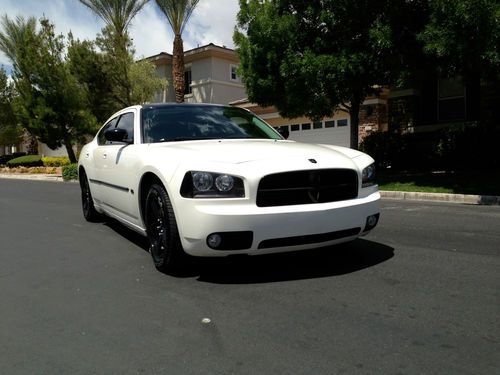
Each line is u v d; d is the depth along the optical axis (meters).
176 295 3.61
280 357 2.58
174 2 20.78
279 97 13.28
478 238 5.49
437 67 10.49
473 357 2.54
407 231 5.93
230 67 27.41
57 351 2.76
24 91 23.38
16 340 2.93
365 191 4.12
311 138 20.77
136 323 3.11
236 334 2.89
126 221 5.24
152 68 22.83
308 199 3.77
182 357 2.62
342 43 11.92
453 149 13.02
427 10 10.97
